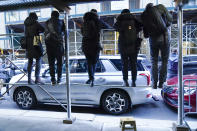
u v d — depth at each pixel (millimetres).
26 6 3262
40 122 3605
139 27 2918
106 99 3971
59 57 3250
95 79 3938
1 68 5301
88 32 2910
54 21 3100
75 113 4168
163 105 4734
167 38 2754
